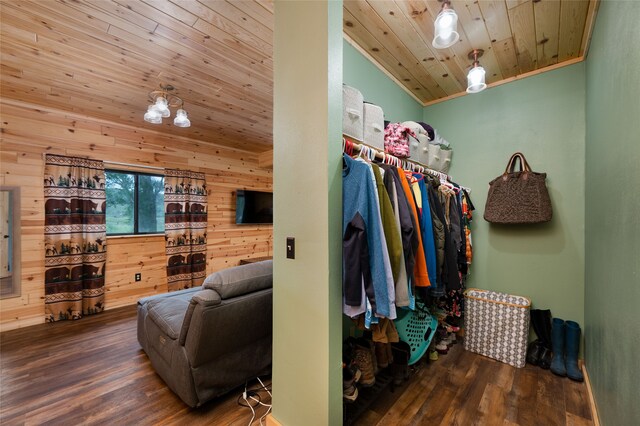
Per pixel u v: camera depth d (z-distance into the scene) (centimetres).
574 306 206
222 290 157
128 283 348
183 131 380
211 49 200
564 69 218
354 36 195
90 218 311
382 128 167
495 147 248
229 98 280
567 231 212
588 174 189
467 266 236
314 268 117
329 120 114
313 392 117
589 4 162
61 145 299
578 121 211
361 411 138
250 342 175
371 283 116
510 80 242
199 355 148
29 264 279
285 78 133
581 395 165
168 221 378
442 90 268
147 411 154
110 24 172
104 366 201
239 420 149
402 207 139
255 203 482
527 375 187
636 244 94
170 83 248
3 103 266
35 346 232
